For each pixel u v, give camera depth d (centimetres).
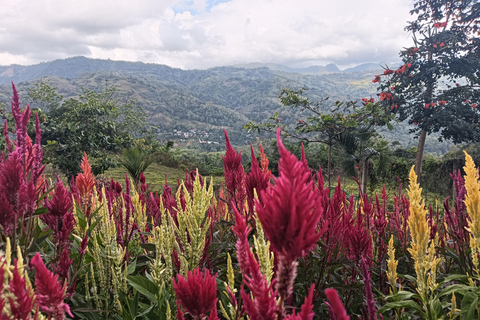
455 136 1664
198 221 136
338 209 189
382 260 232
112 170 1955
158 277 146
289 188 39
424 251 136
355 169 1143
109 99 4019
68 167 1162
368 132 1111
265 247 83
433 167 1817
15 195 121
